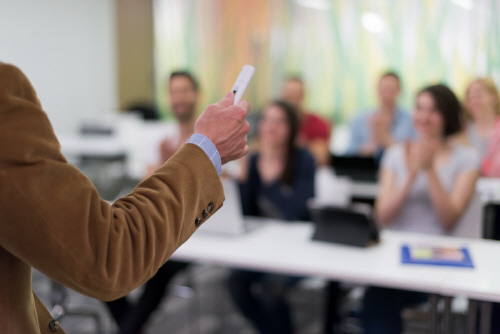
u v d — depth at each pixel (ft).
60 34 21.27
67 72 21.65
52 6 20.86
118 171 9.36
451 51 17.33
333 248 5.97
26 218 1.65
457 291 4.52
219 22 21.17
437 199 6.78
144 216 1.86
